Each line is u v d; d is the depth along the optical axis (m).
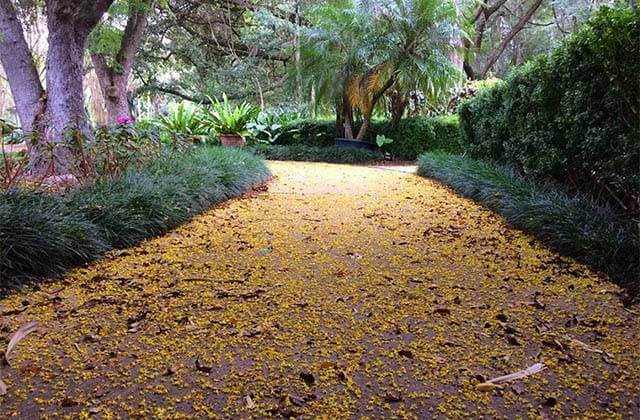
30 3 8.93
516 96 5.18
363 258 3.20
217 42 13.72
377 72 9.44
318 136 10.96
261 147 10.20
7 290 2.47
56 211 3.20
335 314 2.29
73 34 5.86
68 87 5.88
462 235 3.74
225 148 7.99
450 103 10.72
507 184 4.65
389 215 4.49
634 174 3.28
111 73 11.27
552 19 16.20
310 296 2.52
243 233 3.82
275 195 5.55
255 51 14.55
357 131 10.94
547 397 1.62
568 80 4.04
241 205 4.93
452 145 9.88
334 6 10.23
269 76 15.34
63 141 5.07
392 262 3.11
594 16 3.62
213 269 2.95
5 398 1.59
